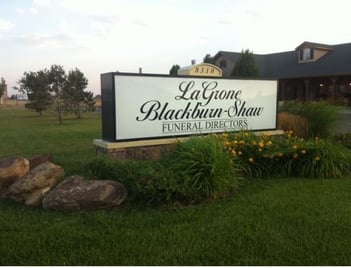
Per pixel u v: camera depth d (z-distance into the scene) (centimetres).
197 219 343
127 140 525
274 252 275
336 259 264
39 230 316
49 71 2027
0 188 421
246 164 510
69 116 2347
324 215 355
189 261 262
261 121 682
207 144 462
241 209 373
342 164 536
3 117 2245
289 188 455
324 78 2484
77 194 365
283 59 2866
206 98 605
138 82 529
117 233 309
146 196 379
